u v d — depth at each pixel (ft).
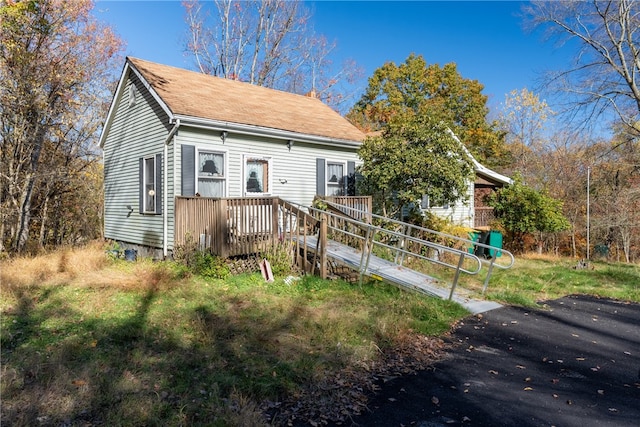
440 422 10.79
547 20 53.06
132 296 22.61
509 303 23.73
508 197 56.54
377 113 97.19
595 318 21.59
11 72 43.01
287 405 11.56
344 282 26.78
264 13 95.35
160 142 34.30
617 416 11.25
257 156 36.24
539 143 98.84
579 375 14.16
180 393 11.94
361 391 12.53
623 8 49.01
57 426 10.06
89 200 62.03
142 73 36.11
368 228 26.66
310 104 50.49
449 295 23.52
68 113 48.29
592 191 63.52
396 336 17.21
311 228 35.53
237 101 39.70
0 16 40.86
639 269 40.93
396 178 36.68
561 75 54.85
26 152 45.75
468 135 94.73
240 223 27.76
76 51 48.93
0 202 45.03
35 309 20.08
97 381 12.39
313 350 15.49
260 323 18.40
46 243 55.62
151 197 36.19
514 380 13.62
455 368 14.53
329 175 42.42
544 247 61.26
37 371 12.96
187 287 24.41
